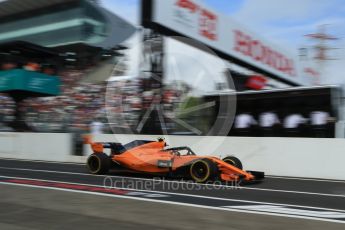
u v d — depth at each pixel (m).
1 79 22.94
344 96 16.69
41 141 19.47
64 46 31.98
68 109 22.33
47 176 12.54
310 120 16.97
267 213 7.00
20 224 5.98
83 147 18.06
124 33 31.75
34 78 23.27
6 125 23.11
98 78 28.66
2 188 9.03
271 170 14.12
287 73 35.56
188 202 8.15
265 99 17.92
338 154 12.91
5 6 34.38
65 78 27.05
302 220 6.32
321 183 11.84
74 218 6.35
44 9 33.31
